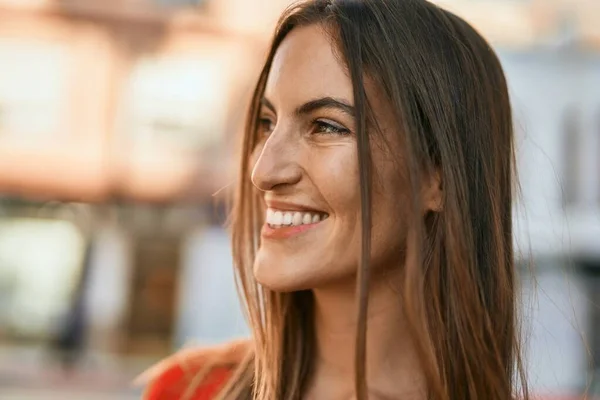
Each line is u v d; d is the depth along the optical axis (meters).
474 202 1.03
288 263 0.93
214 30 7.20
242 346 1.13
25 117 7.08
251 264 1.10
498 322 1.03
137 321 7.49
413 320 0.91
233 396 1.04
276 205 0.94
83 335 7.33
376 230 0.94
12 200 7.35
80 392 6.06
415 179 0.92
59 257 7.41
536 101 7.55
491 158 1.06
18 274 7.39
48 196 7.08
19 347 7.22
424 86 0.98
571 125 7.53
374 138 0.94
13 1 6.99
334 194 0.91
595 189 7.38
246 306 1.11
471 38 1.08
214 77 7.22
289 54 0.96
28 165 7.02
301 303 1.07
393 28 0.98
